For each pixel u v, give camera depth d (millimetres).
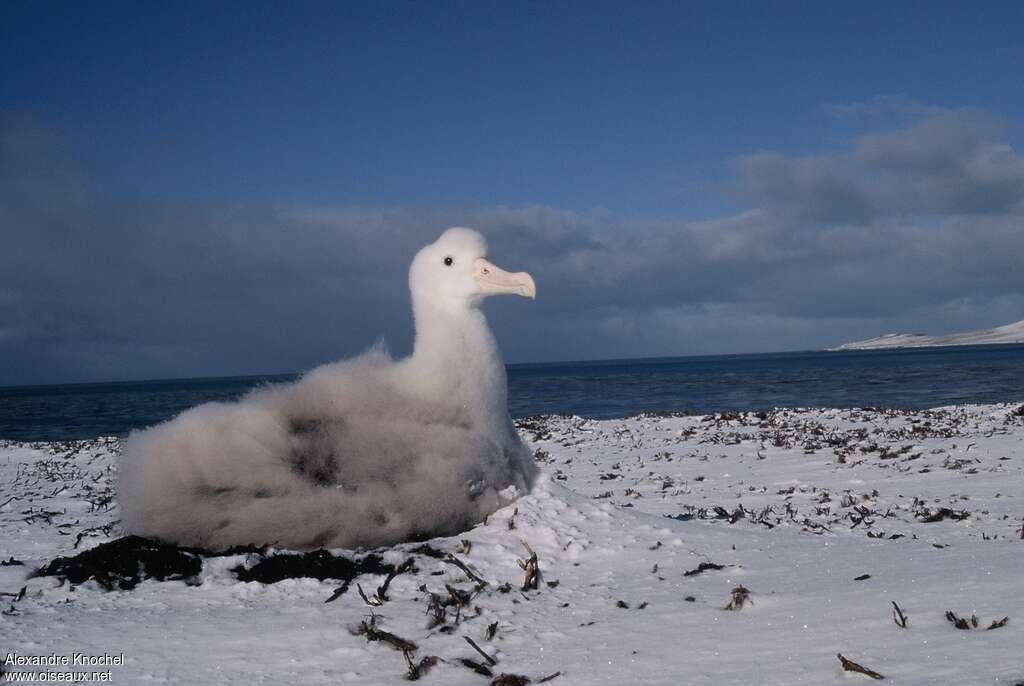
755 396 38844
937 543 5945
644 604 4457
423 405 6273
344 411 6188
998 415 20609
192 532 5785
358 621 4359
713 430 19875
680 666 3451
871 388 42156
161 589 5207
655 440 18109
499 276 6617
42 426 33469
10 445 20500
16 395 92812
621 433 19844
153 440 5820
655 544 5676
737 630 3852
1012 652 3090
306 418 6105
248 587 5086
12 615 4719
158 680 3656
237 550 5766
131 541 5715
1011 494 9953
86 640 4215
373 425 6086
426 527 5898
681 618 4141
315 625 4324
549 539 5688
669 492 10992
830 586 4406
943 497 9828
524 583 4938
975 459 13180
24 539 7652
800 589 4422
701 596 4520
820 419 21656
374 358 6750
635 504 9969
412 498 5770
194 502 5711
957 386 41469
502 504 6227
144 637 4230
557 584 4988
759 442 16797
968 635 3340
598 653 3721
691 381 59750
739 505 9680
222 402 6234
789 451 15164
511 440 6676
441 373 6379
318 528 5695
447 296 6664
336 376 6355
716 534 6039
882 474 11977
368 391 6262
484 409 6508
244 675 3691
